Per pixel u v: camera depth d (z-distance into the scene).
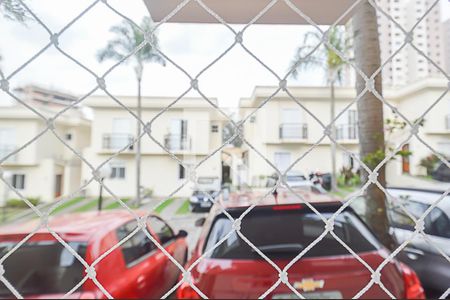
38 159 12.32
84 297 1.79
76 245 2.01
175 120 8.90
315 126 10.24
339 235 1.83
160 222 3.32
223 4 1.34
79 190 0.71
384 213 2.96
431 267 2.62
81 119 13.74
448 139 7.98
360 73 0.77
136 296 2.23
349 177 5.87
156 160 12.62
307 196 2.15
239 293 1.63
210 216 2.29
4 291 1.75
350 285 1.58
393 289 1.57
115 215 2.70
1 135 10.98
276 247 1.78
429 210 0.78
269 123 9.92
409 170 7.02
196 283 1.69
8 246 1.87
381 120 3.27
